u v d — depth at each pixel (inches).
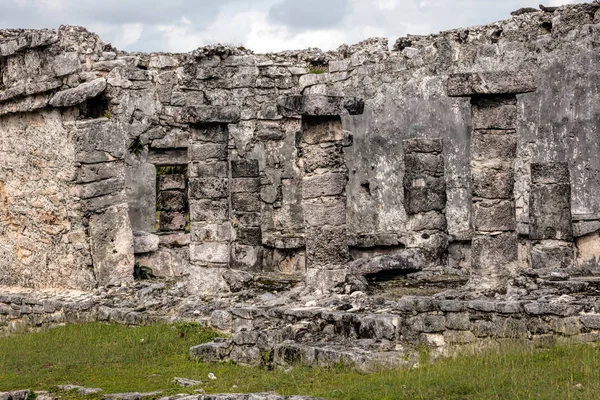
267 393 540.4
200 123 880.9
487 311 644.7
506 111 745.6
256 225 1114.1
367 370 605.0
